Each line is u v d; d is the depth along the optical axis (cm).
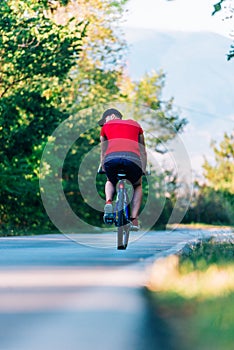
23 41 4628
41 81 4722
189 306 1116
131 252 2162
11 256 1998
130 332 916
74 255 2039
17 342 841
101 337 880
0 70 4672
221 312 982
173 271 1547
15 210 5088
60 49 4641
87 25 4716
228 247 2336
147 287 1355
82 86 6488
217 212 7856
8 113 4684
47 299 1198
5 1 4641
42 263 1792
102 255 2042
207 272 1488
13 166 4825
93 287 1351
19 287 1345
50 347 814
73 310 1087
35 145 4794
